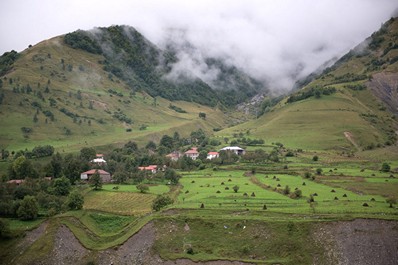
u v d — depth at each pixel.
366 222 101.88
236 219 112.75
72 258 114.88
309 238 101.44
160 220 118.00
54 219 131.50
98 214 134.25
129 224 125.25
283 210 116.56
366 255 94.62
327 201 124.69
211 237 109.38
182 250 107.00
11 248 123.19
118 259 110.12
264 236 105.56
